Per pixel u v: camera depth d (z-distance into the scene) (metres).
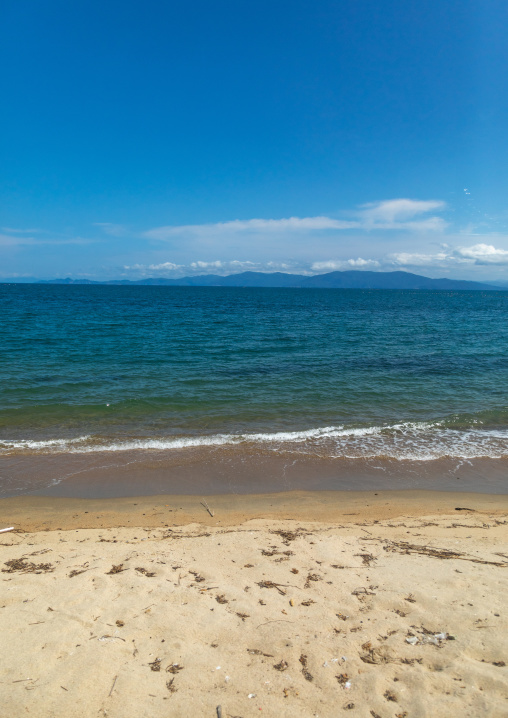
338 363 20.69
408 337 31.69
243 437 11.11
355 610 4.27
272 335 30.95
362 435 11.38
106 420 12.20
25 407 13.05
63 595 4.51
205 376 17.39
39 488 8.41
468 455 10.29
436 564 5.37
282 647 3.68
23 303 62.03
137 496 8.20
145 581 4.86
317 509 7.80
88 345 24.16
